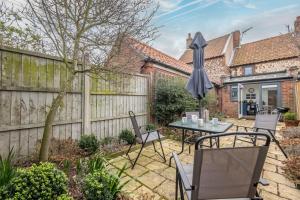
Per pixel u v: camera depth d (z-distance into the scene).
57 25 2.91
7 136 2.85
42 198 1.83
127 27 3.12
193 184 1.53
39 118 3.27
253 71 13.29
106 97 4.69
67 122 3.73
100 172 2.24
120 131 5.12
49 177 1.96
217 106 11.69
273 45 13.41
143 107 6.07
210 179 1.52
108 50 3.27
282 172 3.15
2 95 2.78
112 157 3.81
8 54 2.84
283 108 8.80
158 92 6.46
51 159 3.03
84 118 4.07
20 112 3.00
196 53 4.91
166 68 7.75
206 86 4.72
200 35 4.96
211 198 1.58
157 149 4.46
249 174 1.53
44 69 3.34
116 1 2.96
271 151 4.24
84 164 2.73
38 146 3.21
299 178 2.80
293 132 5.36
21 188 1.80
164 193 2.51
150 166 3.40
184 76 9.41
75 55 3.13
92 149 3.70
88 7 2.87
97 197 2.00
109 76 3.63
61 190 1.99
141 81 5.99
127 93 5.36
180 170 1.87
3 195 1.78
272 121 3.97
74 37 3.12
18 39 3.61
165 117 6.32
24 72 3.04
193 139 4.96
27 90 3.07
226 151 1.44
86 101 4.11
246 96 13.34
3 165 2.18
